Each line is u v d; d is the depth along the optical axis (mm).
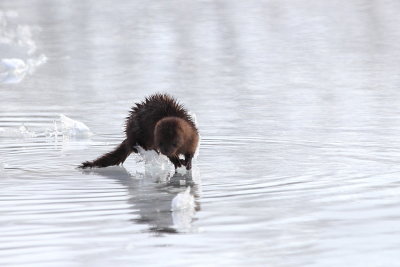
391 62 73438
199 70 71125
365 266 22125
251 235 25031
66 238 25094
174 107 37219
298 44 86375
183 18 108062
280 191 30750
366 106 52750
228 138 42750
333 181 32250
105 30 99125
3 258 23250
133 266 22406
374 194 29891
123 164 37781
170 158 36094
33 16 111250
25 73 72188
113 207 29000
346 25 99688
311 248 23656
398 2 118812
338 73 68062
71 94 60344
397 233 24891
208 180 33156
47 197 30625
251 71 70000
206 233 25375
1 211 28500
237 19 106312
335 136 42719
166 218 27297
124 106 54469
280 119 48500
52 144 42281
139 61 77000
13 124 48781
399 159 36438
